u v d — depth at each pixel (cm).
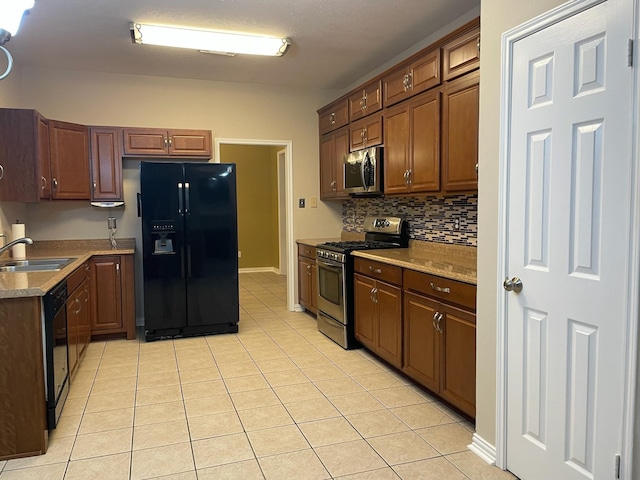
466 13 332
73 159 428
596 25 167
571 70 178
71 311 319
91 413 279
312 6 318
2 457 229
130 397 302
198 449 238
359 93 440
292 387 318
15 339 230
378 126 407
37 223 458
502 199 214
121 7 314
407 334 314
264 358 380
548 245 192
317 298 470
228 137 513
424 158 342
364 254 375
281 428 259
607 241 167
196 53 408
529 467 204
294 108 538
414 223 411
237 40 373
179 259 438
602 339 170
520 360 208
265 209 874
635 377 158
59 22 338
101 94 468
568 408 184
